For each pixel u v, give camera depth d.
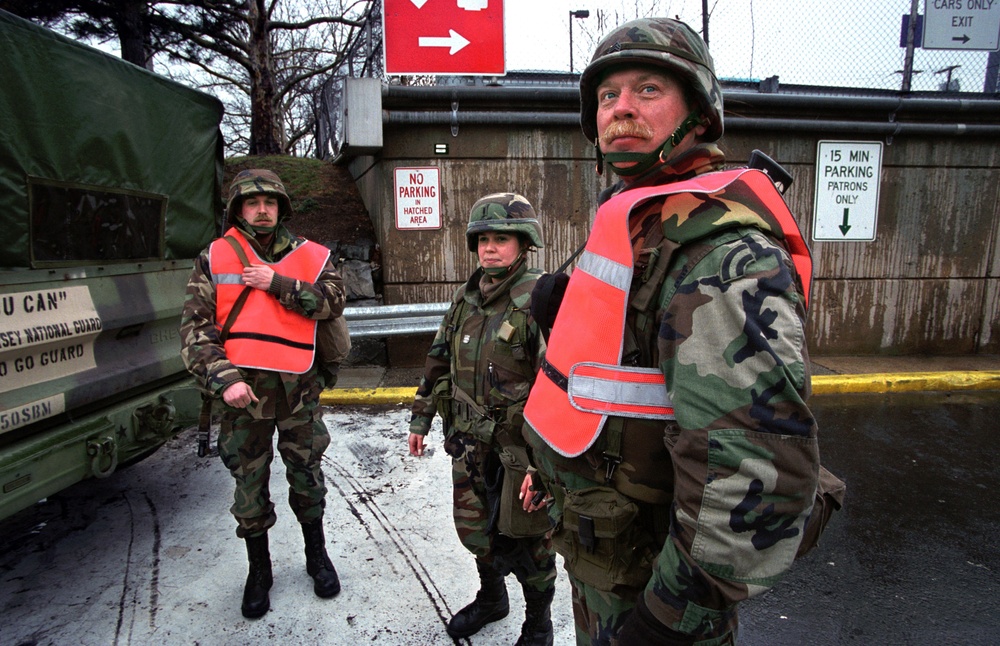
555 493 1.23
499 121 5.63
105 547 2.86
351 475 3.61
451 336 2.19
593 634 1.23
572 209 5.96
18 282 2.29
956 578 2.76
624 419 1.03
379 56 6.48
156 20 10.59
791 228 1.02
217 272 2.33
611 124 1.10
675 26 1.08
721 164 1.16
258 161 7.79
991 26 6.40
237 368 2.22
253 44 11.21
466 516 2.09
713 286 0.88
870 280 6.61
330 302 2.43
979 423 4.77
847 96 6.32
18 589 2.54
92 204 2.67
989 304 6.82
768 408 0.84
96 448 2.60
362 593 2.51
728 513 0.84
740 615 2.50
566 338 1.12
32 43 2.36
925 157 6.43
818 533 1.03
